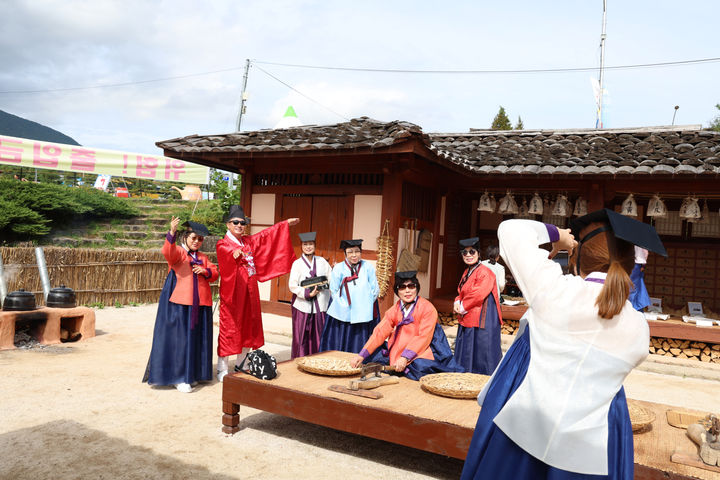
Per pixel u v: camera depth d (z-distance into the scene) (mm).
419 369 4371
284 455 3891
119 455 3723
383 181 8117
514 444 1750
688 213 8102
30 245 13875
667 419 3451
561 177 8078
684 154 8055
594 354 1675
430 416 3338
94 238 16078
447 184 9406
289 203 8852
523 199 10219
